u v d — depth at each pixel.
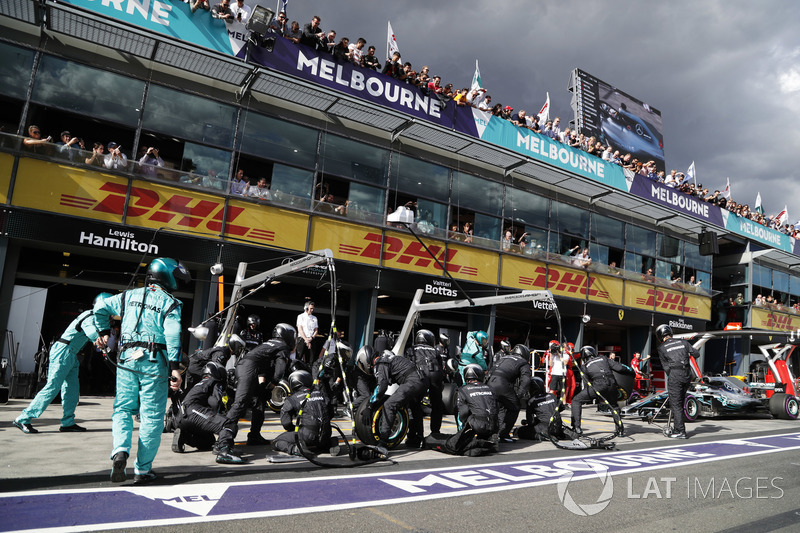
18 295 10.30
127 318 4.40
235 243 11.94
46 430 6.68
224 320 9.69
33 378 9.67
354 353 14.57
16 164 9.96
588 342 24.47
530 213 17.77
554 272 17.56
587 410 14.51
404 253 14.43
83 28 10.36
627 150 28.08
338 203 13.81
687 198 21.02
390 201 14.64
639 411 11.54
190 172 11.77
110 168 10.77
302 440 5.89
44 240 10.09
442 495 4.43
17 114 10.45
